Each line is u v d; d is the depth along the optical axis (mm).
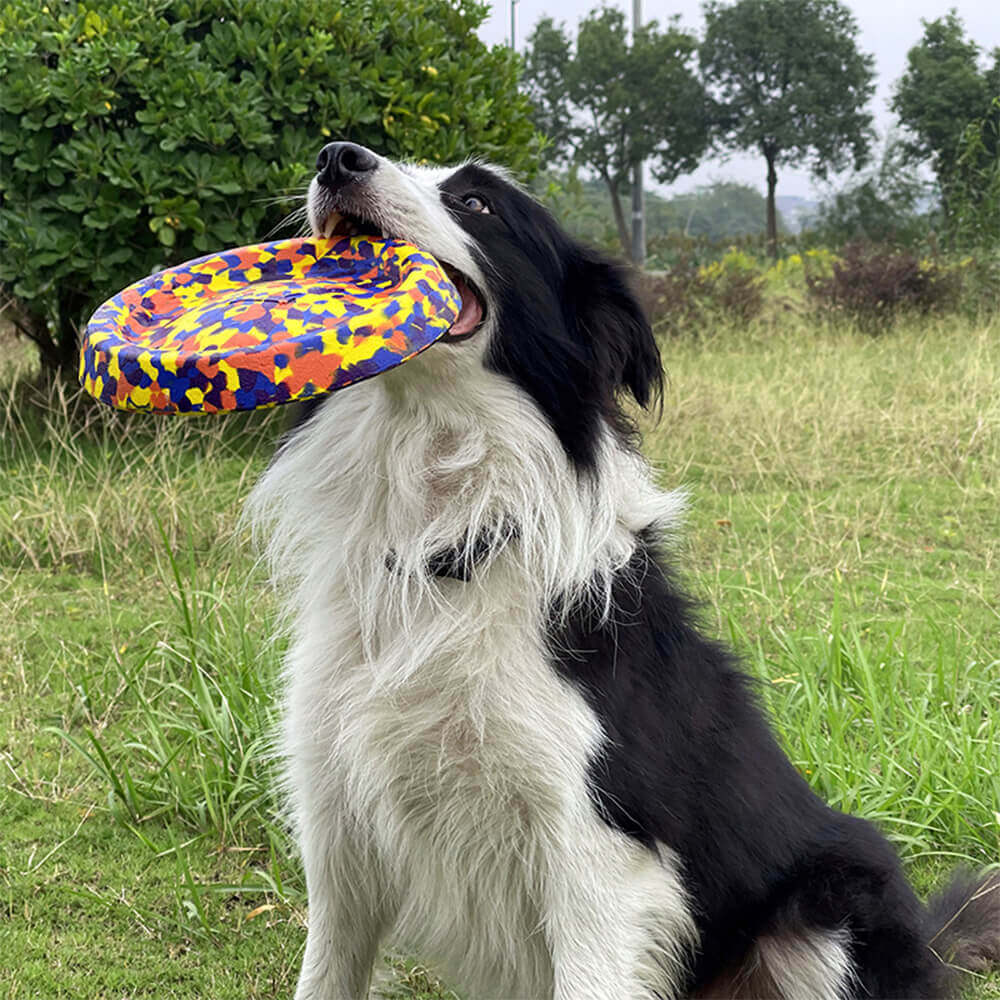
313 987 2951
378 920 3057
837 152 40906
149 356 2342
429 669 2662
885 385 10180
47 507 6348
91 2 7379
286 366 2324
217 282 2797
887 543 6766
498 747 2609
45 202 7090
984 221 15602
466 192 2902
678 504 3195
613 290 3070
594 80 39000
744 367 11062
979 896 3381
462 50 8344
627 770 2602
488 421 2803
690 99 39781
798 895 2898
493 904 2797
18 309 7746
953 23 27031
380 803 2768
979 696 4586
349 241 2775
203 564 5836
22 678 4770
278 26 7434
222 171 7078
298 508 3012
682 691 2783
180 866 3627
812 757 3980
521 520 2752
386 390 2779
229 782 3949
